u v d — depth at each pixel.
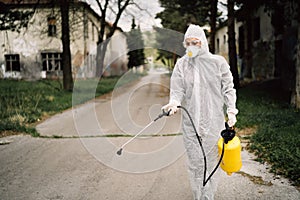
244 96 14.48
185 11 22.81
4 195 4.66
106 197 4.52
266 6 16.95
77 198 4.50
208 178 3.76
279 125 8.28
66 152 6.76
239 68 29.58
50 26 28.70
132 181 5.07
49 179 5.25
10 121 9.68
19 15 17.58
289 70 15.55
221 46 37.72
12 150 7.08
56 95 16.80
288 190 4.57
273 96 14.12
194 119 3.86
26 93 17.09
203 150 3.74
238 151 3.73
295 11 14.27
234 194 4.50
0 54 35.28
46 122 10.30
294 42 15.39
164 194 4.57
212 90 3.83
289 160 5.46
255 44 24.28
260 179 5.01
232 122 3.73
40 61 35.16
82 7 25.95
